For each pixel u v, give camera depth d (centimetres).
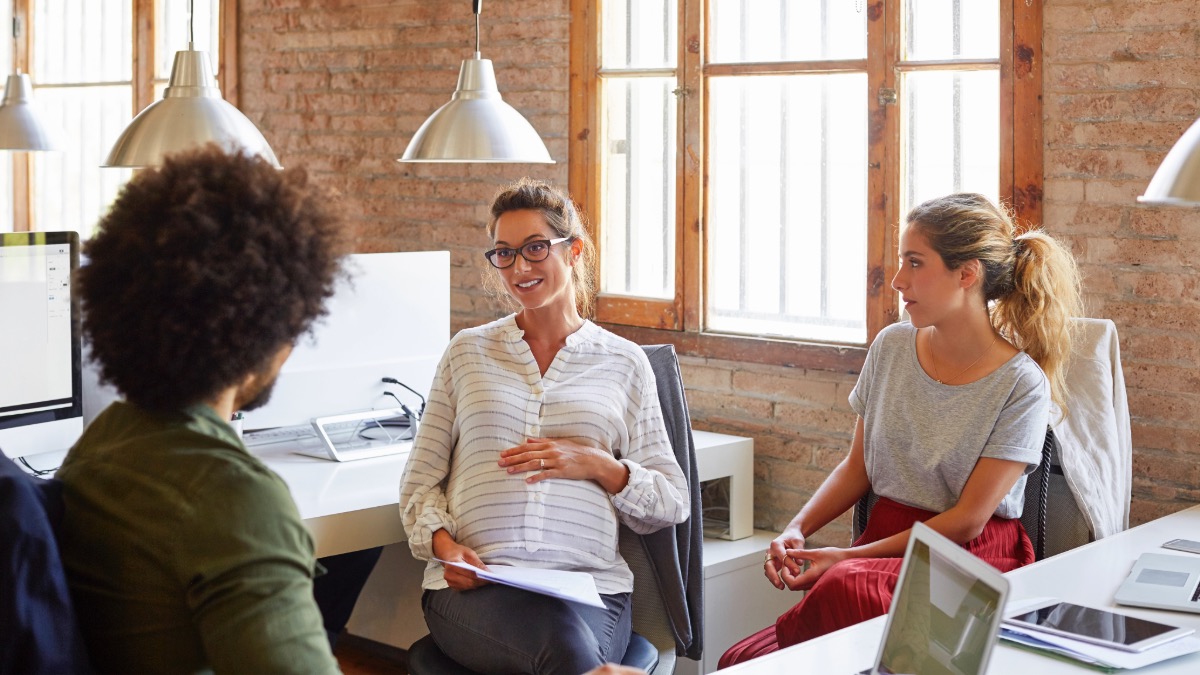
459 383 244
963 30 299
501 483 232
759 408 339
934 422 234
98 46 557
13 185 586
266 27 460
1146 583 187
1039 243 239
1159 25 265
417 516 235
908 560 140
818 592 209
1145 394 274
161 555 103
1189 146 177
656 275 363
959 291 230
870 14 310
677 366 260
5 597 102
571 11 370
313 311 117
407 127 418
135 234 109
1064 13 279
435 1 406
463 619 220
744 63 335
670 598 245
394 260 293
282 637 102
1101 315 279
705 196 346
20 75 425
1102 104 275
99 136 556
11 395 248
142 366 108
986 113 297
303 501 242
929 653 130
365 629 335
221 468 106
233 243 110
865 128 318
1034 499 243
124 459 109
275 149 461
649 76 356
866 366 253
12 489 105
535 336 248
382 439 299
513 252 241
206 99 259
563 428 238
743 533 328
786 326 338
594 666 209
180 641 104
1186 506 269
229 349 110
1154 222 269
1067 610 171
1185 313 267
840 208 325
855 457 256
